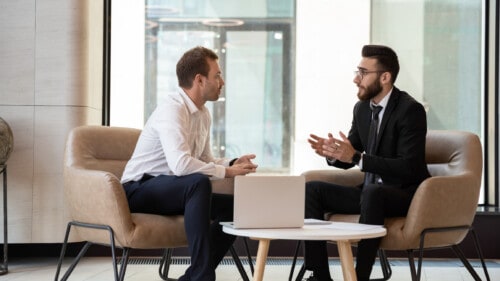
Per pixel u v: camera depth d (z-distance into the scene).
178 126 3.59
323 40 5.79
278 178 3.06
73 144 3.86
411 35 5.83
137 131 4.20
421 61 5.84
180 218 3.54
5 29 5.07
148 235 3.40
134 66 5.71
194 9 5.77
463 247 5.43
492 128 5.86
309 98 5.79
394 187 3.70
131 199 3.60
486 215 5.42
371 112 4.04
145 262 5.24
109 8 5.67
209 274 3.29
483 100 5.86
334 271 4.90
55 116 5.07
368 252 3.51
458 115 5.86
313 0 5.77
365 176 4.03
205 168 3.50
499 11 5.81
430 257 5.47
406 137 3.78
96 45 5.37
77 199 3.60
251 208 3.04
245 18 5.78
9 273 4.68
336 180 4.18
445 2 5.84
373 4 5.80
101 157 3.95
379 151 3.91
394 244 3.54
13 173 5.04
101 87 5.52
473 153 3.92
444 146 4.06
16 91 5.06
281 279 4.52
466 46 5.85
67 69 5.09
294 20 5.79
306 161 5.79
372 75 3.92
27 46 5.07
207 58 3.76
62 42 5.09
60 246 5.41
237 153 5.79
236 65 5.79
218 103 5.79
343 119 5.79
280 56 5.79
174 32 5.75
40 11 5.09
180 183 3.43
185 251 5.51
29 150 5.05
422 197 3.50
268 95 5.80
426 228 3.52
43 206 5.05
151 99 5.73
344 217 3.82
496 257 5.42
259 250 3.03
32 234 5.04
